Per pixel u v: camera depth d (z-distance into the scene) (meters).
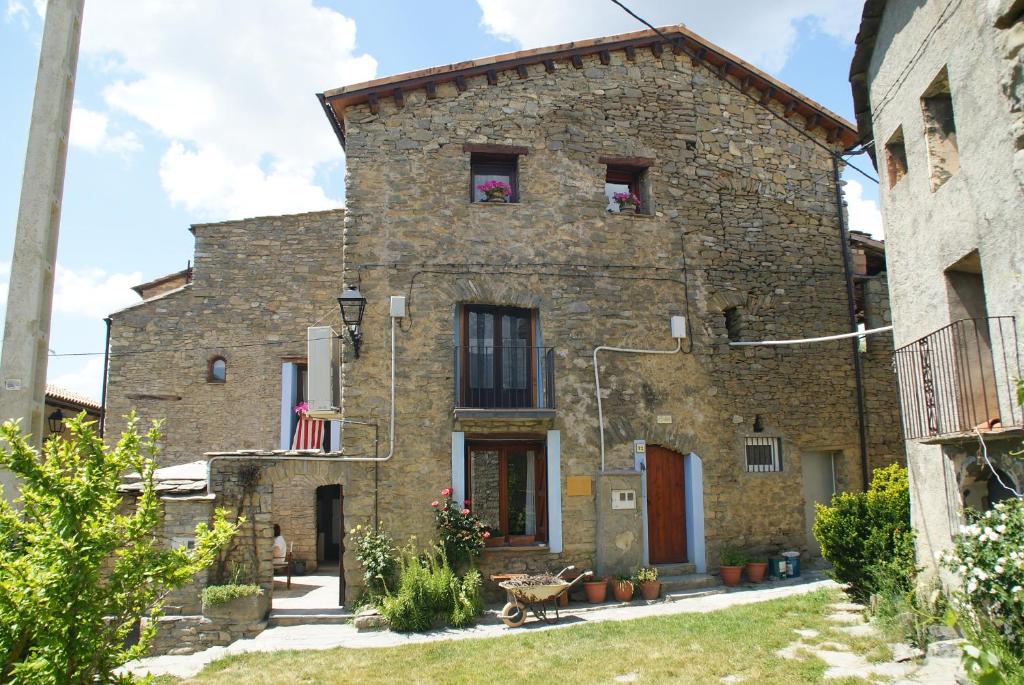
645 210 12.93
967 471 6.77
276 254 15.45
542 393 11.73
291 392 14.92
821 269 13.52
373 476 11.08
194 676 7.79
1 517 4.15
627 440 11.94
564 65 12.80
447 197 11.99
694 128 13.23
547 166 12.40
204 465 12.07
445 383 11.46
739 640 7.73
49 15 6.37
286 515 14.82
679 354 12.45
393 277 11.63
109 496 4.35
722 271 12.95
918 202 7.47
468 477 11.62
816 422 12.91
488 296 11.82
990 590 5.62
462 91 12.33
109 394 14.88
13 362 5.79
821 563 12.67
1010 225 5.81
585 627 8.98
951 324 6.45
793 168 13.73
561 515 11.46
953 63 6.61
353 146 11.92
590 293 12.20
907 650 6.84
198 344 15.12
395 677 7.37
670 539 12.12
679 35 13.19
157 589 4.53
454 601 9.88
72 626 3.95
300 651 8.65
